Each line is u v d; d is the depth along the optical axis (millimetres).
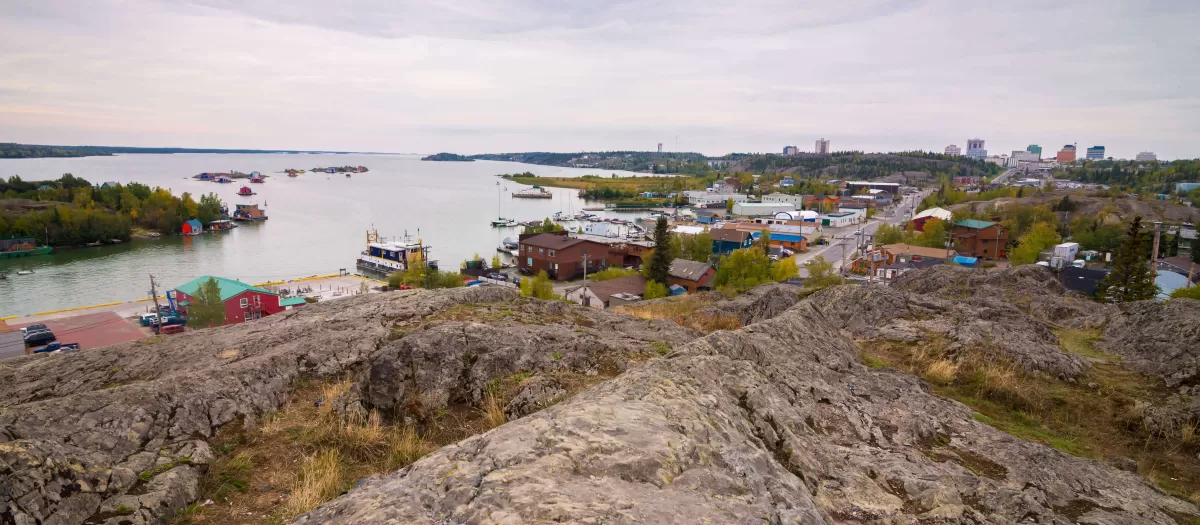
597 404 5043
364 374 7613
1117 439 8438
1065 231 80625
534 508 3471
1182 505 6016
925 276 21609
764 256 51438
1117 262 32906
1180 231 70750
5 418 5004
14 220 78438
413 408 6992
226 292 39625
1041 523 4934
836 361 9148
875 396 7879
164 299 48219
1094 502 5691
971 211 92688
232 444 5980
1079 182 199250
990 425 8164
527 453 4168
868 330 13266
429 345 7906
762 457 4684
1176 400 9258
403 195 177375
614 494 3725
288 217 115625
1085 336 13438
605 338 9594
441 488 3867
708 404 5551
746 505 3877
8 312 46219
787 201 145000
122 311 44500
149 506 4656
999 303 14492
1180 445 8172
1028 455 6434
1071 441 8352
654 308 20547
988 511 5082
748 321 16891
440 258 78312
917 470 5637
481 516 3445
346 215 120750
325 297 50812
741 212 130500
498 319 9961
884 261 60938
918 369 10883
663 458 4191
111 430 5363
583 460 4109
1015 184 194375
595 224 98938
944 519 4812
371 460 6047
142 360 8258
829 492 5020
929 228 73438
